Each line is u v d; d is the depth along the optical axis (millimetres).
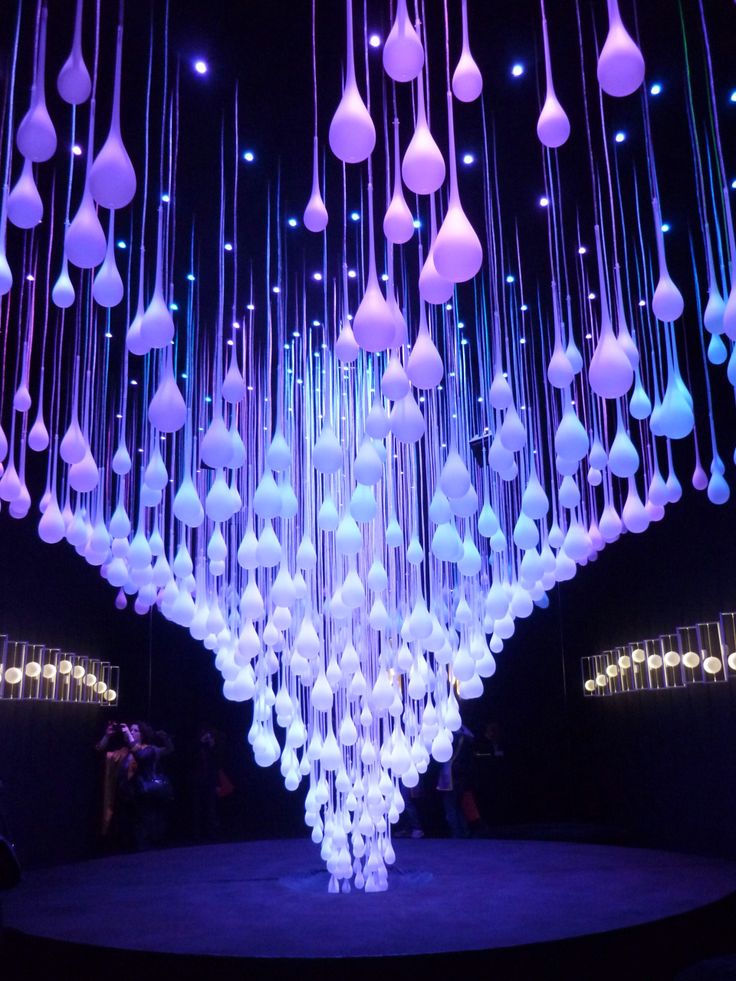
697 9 4102
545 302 6656
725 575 8125
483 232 5855
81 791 10023
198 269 6074
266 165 5086
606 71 2195
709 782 8398
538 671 11852
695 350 7570
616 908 5078
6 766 8523
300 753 6914
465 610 5133
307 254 5910
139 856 7652
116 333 6984
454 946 4328
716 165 5172
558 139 2666
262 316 6707
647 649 9594
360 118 2373
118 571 5648
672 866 6586
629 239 5918
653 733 9508
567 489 4688
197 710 12109
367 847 6066
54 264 6055
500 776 11719
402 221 2771
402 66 2361
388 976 4125
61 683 9711
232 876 6605
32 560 9211
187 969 4230
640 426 8031
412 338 6938
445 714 5551
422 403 6770
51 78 4457
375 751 5543
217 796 11133
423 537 6195
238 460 3961
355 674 5211
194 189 5285
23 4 3910
